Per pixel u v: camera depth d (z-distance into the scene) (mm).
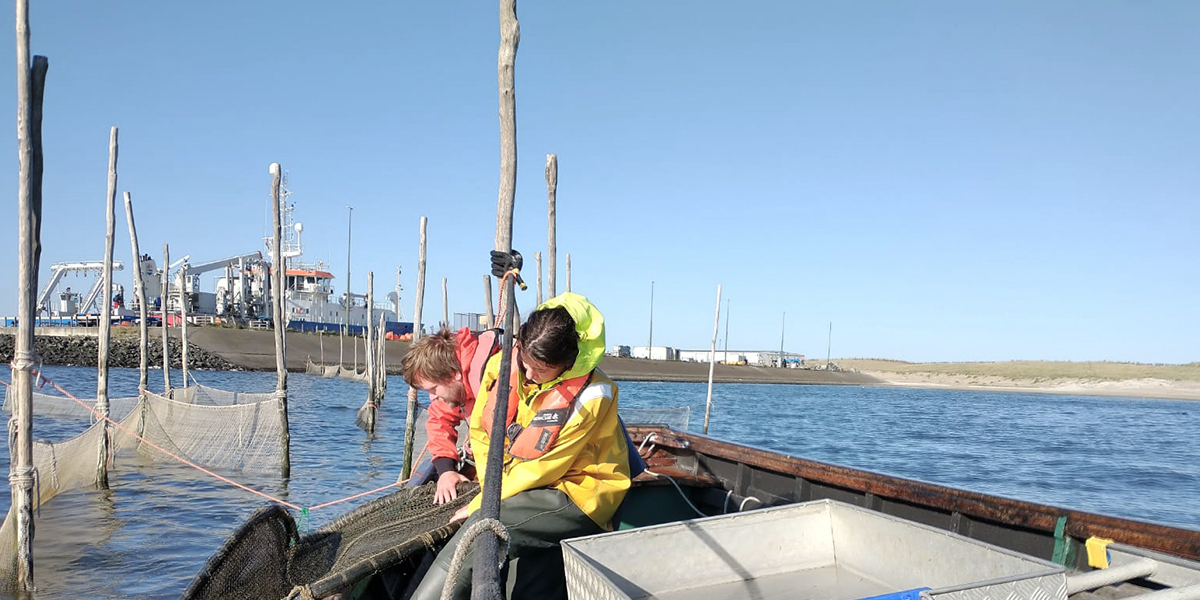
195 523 9773
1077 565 3342
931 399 64812
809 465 4805
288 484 13055
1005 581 2354
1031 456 22422
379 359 29531
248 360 48344
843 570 3330
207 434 14102
